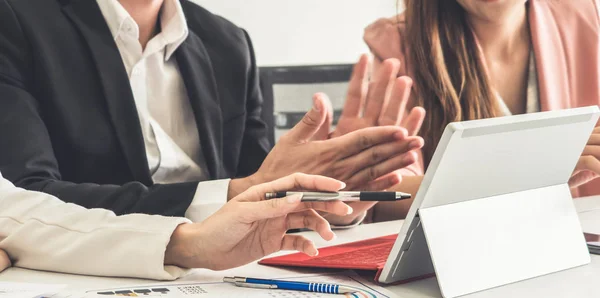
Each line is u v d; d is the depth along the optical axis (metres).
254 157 1.62
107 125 1.33
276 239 0.80
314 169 1.11
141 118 1.44
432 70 1.92
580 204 1.35
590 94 1.96
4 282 0.76
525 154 0.73
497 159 0.70
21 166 1.17
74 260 0.84
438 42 1.92
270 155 1.14
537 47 1.95
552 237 0.79
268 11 2.32
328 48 2.36
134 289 0.75
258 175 1.12
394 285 0.73
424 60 1.92
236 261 0.81
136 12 1.44
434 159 0.65
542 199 0.80
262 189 0.79
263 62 2.32
